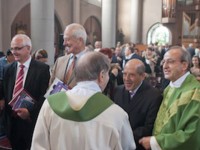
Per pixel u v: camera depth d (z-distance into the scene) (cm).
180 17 2005
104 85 174
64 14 1606
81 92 165
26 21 1317
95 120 160
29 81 302
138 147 242
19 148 314
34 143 165
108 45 1521
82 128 158
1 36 1165
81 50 271
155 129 234
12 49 303
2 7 1180
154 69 880
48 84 305
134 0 2012
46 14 847
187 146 206
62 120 162
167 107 230
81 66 168
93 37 1912
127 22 2070
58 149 161
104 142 159
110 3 1512
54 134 163
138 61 262
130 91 263
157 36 2038
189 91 218
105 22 1526
